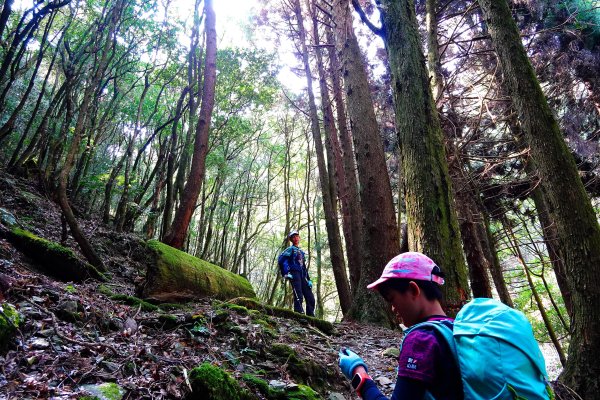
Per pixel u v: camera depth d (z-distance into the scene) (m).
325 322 5.93
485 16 5.07
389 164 13.77
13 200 8.64
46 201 10.05
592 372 3.91
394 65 5.66
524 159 9.16
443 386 1.39
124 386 2.54
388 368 4.64
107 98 14.73
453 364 1.39
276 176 26.36
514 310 1.47
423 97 5.43
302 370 3.80
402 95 5.50
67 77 10.30
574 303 4.18
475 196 9.41
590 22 9.47
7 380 2.27
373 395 1.59
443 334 1.45
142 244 9.67
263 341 3.99
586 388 3.90
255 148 25.48
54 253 4.94
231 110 16.11
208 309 4.56
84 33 11.27
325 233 27.75
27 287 3.49
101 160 15.12
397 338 6.20
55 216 9.13
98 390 2.40
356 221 11.03
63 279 4.94
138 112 12.09
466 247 9.38
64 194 6.02
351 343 5.53
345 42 8.63
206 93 7.94
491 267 10.21
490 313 1.45
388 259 7.63
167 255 5.14
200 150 7.57
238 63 15.36
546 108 4.55
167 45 11.98
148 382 2.64
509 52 4.77
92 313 3.48
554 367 14.43
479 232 10.73
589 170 9.54
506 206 10.82
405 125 5.41
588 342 4.00
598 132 9.75
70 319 3.31
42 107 15.24
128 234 10.74
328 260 24.84
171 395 2.56
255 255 32.84
